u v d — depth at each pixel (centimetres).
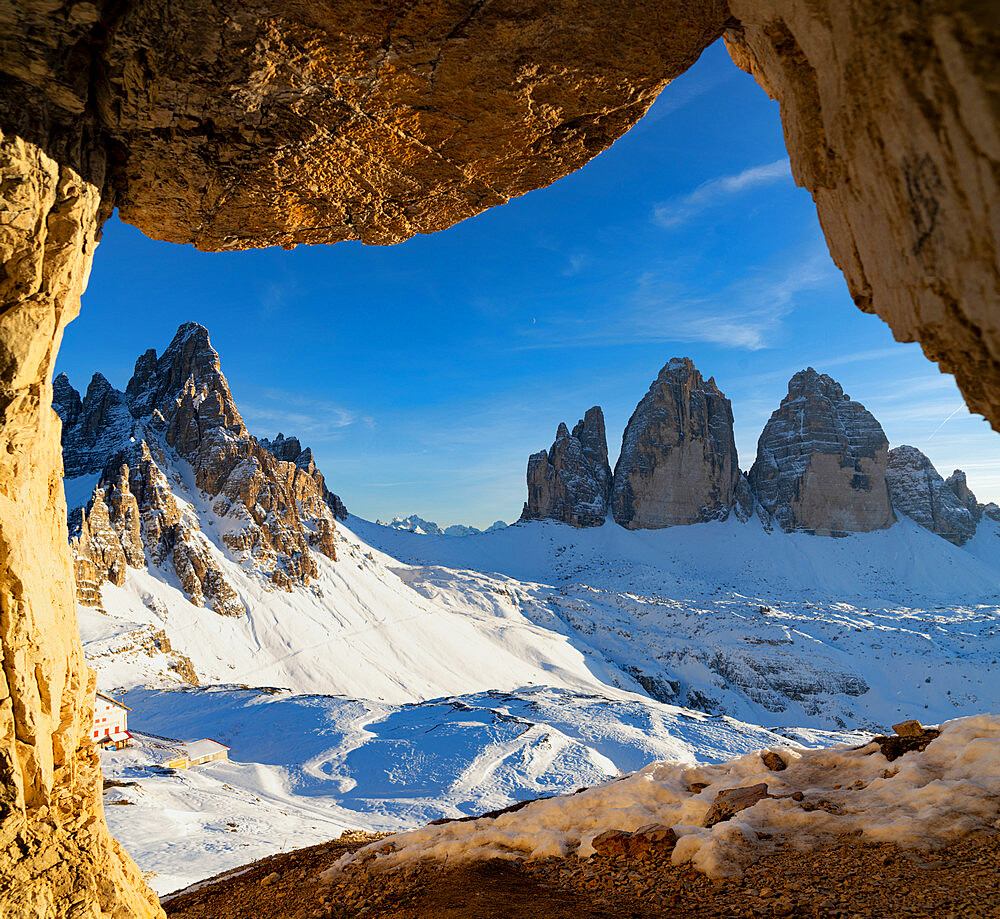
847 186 395
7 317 636
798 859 718
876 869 652
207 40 623
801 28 379
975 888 573
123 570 14150
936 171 294
